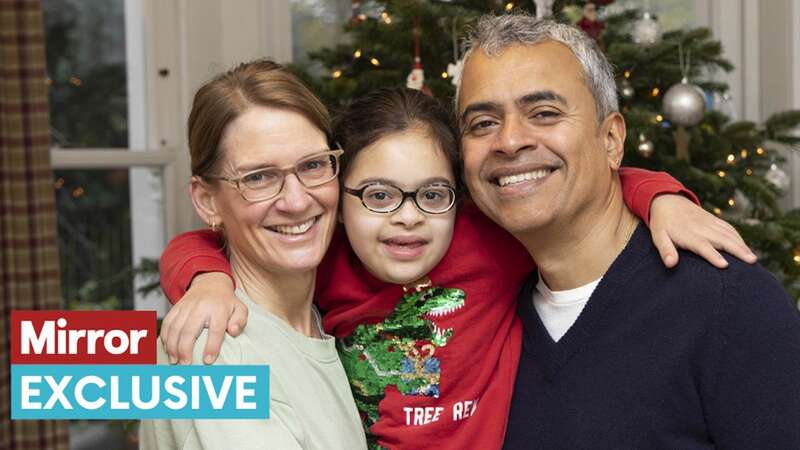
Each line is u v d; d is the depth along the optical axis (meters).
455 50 2.30
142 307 3.29
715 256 1.20
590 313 1.25
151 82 3.23
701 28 2.56
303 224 1.16
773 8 3.53
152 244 3.30
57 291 2.54
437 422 1.30
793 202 3.45
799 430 1.12
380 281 1.34
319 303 1.40
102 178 3.24
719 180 2.40
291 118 1.14
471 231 1.35
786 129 2.71
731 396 1.16
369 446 1.34
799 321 1.17
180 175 3.25
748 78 3.63
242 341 1.11
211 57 3.22
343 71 2.58
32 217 2.48
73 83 3.21
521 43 1.25
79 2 3.21
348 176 1.30
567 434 1.23
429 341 1.32
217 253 1.27
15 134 2.45
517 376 1.33
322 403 1.15
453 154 1.31
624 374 1.21
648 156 2.45
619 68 2.46
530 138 1.21
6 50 2.42
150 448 1.20
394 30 2.40
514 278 1.36
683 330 1.19
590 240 1.28
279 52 3.34
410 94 1.33
